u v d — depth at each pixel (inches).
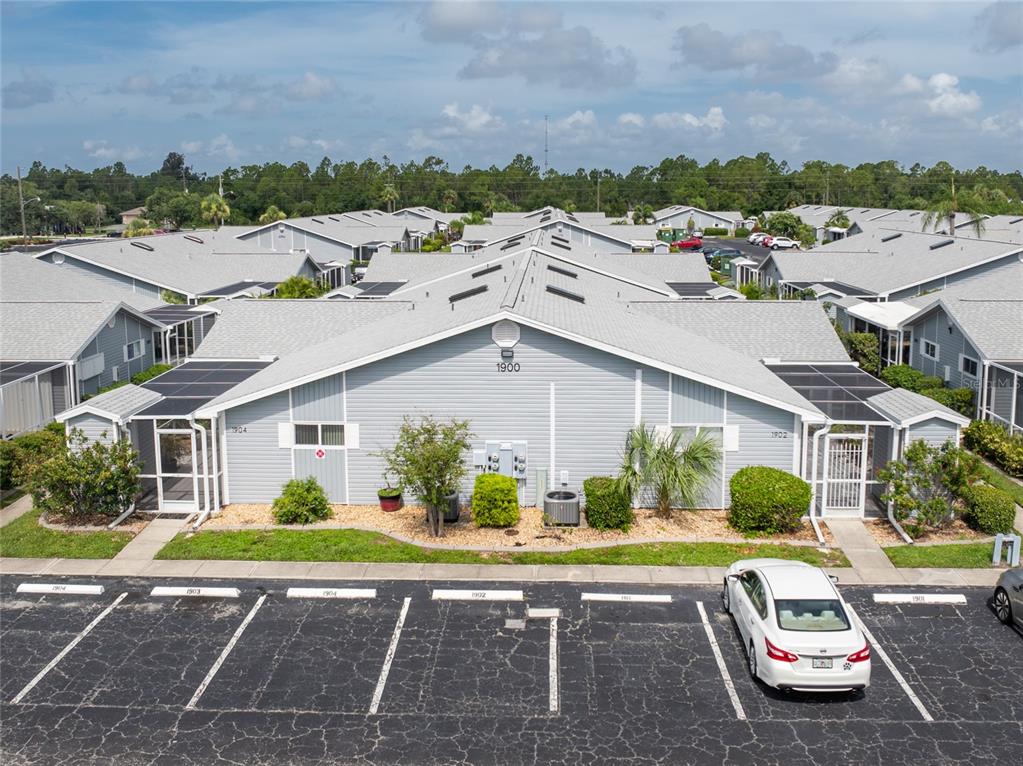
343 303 1440.7
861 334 1784.0
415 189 7406.5
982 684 645.3
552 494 960.9
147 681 650.2
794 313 1387.8
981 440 1218.0
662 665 670.5
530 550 880.3
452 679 652.1
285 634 719.7
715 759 561.3
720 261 3609.7
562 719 602.5
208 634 719.7
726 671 662.5
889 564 850.8
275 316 1407.5
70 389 1382.9
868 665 608.7
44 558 868.0
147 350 1712.6
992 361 1304.1
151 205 6565.0
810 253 2501.2
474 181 7524.6
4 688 641.0
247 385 1045.8
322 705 620.1
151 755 566.6
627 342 999.6
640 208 5398.6
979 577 824.9
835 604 639.1
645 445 947.3
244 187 7367.1
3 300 1637.6
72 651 692.7
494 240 3277.6
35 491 955.3
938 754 565.6
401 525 949.2
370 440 995.3
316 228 3535.9
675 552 874.8
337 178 7800.2
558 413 979.3
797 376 1163.3
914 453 919.7
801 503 910.4
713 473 982.4
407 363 976.3
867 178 7126.0
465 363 973.8
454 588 799.7
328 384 983.0
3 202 5428.2
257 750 571.5
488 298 1110.4
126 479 951.0
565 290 1267.2
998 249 2032.5
